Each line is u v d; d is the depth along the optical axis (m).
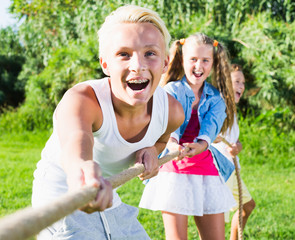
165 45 1.90
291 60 9.83
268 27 10.01
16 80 16.39
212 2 10.50
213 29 10.48
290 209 5.27
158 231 4.31
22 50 17.20
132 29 1.76
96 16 10.62
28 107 12.71
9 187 5.94
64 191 2.02
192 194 3.09
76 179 1.27
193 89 3.36
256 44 9.95
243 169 8.06
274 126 9.75
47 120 12.27
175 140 3.01
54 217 0.85
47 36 12.50
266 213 5.07
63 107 1.74
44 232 2.03
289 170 8.13
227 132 3.85
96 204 1.18
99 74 10.99
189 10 10.59
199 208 3.06
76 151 1.47
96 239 2.06
